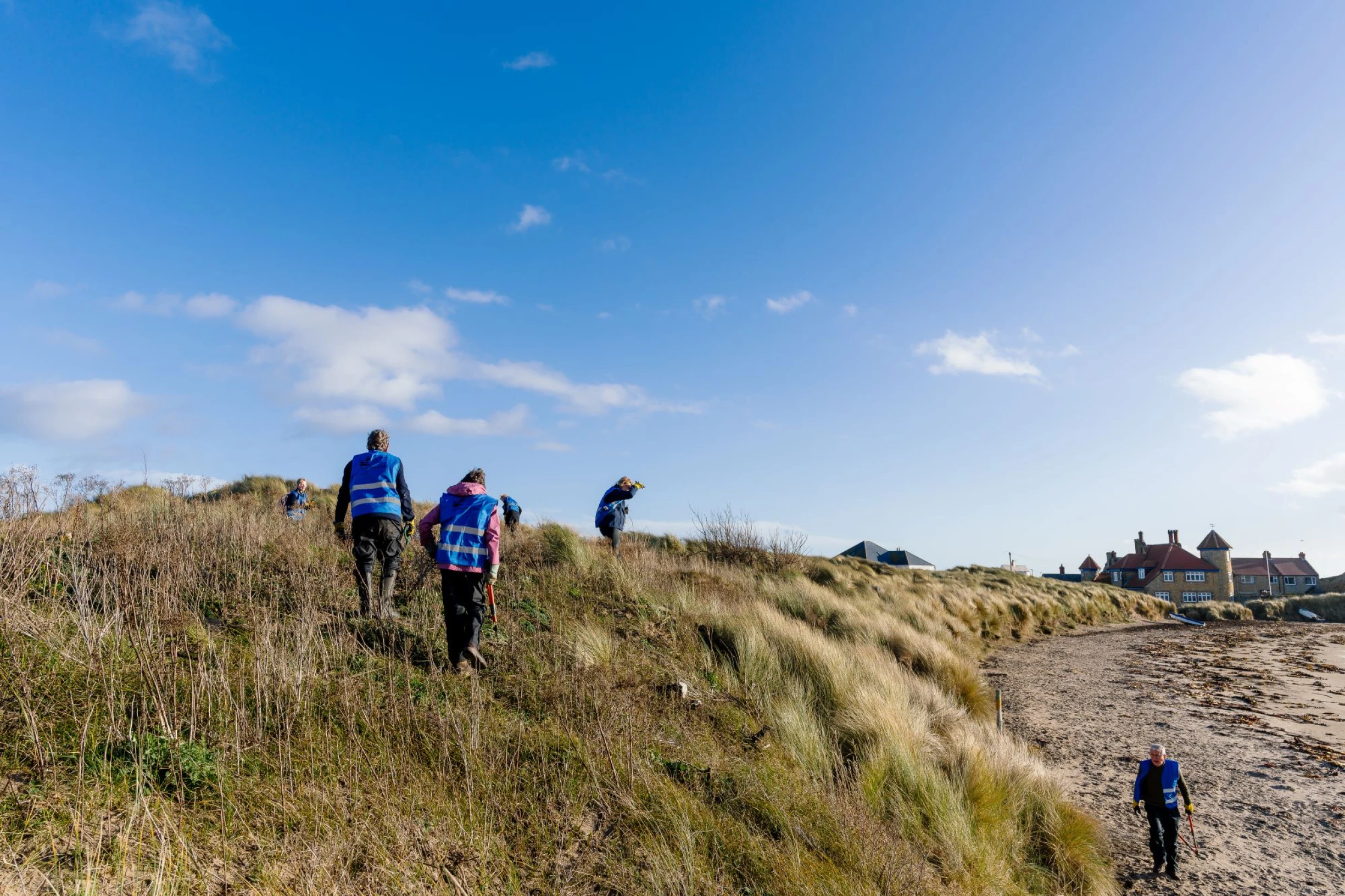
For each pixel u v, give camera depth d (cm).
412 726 429
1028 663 1864
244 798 330
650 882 357
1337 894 654
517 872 345
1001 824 627
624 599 848
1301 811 845
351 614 579
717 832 416
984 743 823
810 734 632
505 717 479
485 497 547
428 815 361
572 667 590
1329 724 1253
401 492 605
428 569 636
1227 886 671
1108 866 679
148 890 263
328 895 288
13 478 586
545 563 904
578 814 397
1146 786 713
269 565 650
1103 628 3056
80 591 441
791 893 386
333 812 337
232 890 277
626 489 1129
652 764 473
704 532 1781
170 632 446
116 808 299
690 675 685
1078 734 1166
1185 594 7075
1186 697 1468
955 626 1977
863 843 462
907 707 820
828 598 1412
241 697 387
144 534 626
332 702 423
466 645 520
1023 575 3909
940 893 448
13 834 268
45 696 350
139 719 354
